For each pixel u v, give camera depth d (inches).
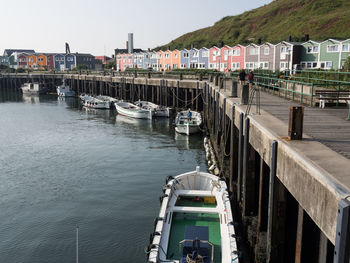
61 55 5236.2
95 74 3026.6
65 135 1375.5
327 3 3848.4
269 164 388.5
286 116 526.6
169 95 1908.2
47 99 2800.2
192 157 1035.9
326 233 231.5
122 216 649.0
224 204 527.8
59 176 880.3
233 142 669.3
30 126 1585.9
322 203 238.7
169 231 466.9
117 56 4094.5
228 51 2583.7
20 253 536.7
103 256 524.7
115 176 873.5
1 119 1791.3
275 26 3895.2
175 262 401.1
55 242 565.0
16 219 645.3
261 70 1839.3
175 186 610.2
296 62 2130.9
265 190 506.9
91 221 632.4
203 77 1861.5
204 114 1518.2
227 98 815.1
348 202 188.4
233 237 434.3
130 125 1571.1
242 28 4271.7
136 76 2294.5
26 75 3575.3
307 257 323.6
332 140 358.0
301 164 284.0
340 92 674.8
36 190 787.4
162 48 4822.8
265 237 446.9
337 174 240.5
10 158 1050.1
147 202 709.3
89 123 1647.4
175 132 1397.6
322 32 3179.1
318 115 542.0
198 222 509.4
